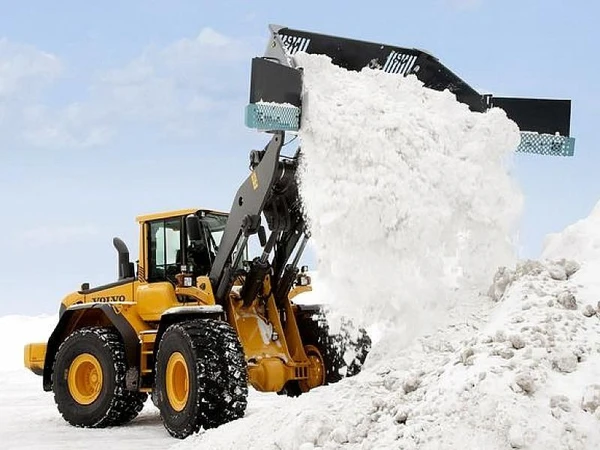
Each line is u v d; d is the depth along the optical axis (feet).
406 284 19.13
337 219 19.24
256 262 26.81
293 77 19.95
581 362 14.62
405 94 21.48
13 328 63.87
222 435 18.10
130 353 27.68
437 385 15.06
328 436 15.30
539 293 16.88
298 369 28.04
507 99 23.02
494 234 20.31
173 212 29.04
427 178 19.74
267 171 24.85
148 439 24.70
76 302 31.81
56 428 27.81
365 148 19.47
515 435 13.12
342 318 20.36
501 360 14.74
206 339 24.17
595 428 13.21
